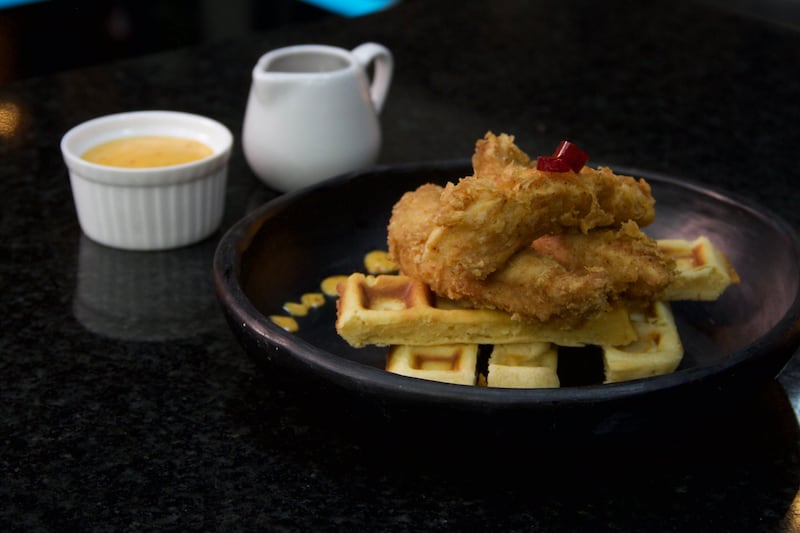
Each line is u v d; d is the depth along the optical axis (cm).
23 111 95
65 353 71
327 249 77
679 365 70
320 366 62
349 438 66
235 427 67
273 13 150
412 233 70
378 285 70
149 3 134
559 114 99
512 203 66
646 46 112
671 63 109
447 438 62
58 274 78
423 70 105
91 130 81
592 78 105
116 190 78
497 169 70
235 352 72
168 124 83
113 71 102
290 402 68
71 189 86
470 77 104
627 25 116
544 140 95
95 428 66
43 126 93
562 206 67
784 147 96
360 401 62
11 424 66
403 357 67
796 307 65
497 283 67
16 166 89
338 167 84
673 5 120
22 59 119
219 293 67
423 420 61
